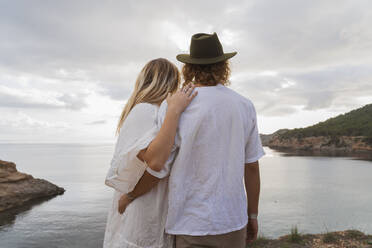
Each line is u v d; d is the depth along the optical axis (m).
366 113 196.75
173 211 1.30
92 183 56.00
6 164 30.69
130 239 1.41
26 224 22.61
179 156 1.30
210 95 1.36
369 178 69.19
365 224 28.17
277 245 7.26
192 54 1.45
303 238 7.51
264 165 104.38
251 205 1.57
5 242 18.39
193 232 1.27
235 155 1.34
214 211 1.28
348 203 39.84
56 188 35.91
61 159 154.75
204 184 1.31
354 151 166.75
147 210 1.42
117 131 1.63
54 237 19.50
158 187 1.43
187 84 1.50
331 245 6.73
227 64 1.52
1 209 26.59
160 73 1.58
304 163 109.62
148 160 1.29
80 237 19.56
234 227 1.31
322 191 51.56
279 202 40.19
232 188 1.32
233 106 1.37
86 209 29.38
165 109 1.38
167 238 1.42
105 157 173.75
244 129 1.42
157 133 1.36
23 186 31.27
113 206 1.54
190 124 1.32
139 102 1.52
